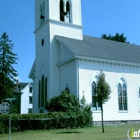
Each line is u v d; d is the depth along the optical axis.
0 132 20.78
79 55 28.52
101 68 30.34
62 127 23.59
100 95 20.83
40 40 35.91
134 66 33.50
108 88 21.19
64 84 30.80
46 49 33.72
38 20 37.66
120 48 38.66
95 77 29.67
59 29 34.22
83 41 35.47
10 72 41.22
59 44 33.03
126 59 32.75
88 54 29.47
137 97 33.22
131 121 31.89
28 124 22.28
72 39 34.50
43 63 34.19
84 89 28.45
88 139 14.98
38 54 36.16
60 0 35.97
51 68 31.94
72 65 29.42
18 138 17.22
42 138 16.45
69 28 35.12
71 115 24.27
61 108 25.39
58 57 32.81
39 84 35.34
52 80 31.62
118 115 30.80
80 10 36.97
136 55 37.09
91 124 26.22
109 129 22.33
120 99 31.48
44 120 22.88
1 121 21.16
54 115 23.45
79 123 24.67
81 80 28.47
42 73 34.44
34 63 38.88
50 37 33.12
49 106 26.38
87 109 26.42
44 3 36.31
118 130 21.02
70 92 29.23
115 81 31.30
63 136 17.30
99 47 34.91
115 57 32.00
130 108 32.19
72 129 23.06
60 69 32.16
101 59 30.09
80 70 28.69
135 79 33.44
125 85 32.38
